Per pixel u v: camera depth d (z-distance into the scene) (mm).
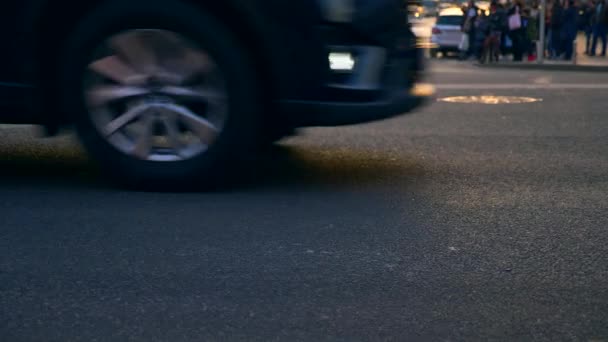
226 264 4172
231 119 5438
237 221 4930
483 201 5484
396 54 5656
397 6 5684
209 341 3311
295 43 5348
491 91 13203
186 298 3736
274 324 3471
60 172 6242
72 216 5004
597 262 4258
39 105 5602
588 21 26875
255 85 5438
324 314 3574
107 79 5504
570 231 4801
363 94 5465
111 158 5566
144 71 5453
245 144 5477
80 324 3457
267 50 5348
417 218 5043
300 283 3922
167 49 5402
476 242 4574
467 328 3449
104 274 4020
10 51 5520
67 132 5754
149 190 5609
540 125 8977
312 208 5254
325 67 5395
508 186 5938
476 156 7082
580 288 3895
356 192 5711
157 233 4672
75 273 4027
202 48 5355
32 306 3631
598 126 8914
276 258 4266
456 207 5320
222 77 5391
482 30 25344
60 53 5551
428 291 3840
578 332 3420
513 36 25047
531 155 7141
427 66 6309
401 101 5656
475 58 26938
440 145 7625
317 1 5320
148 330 3406
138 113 5480
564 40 25250
